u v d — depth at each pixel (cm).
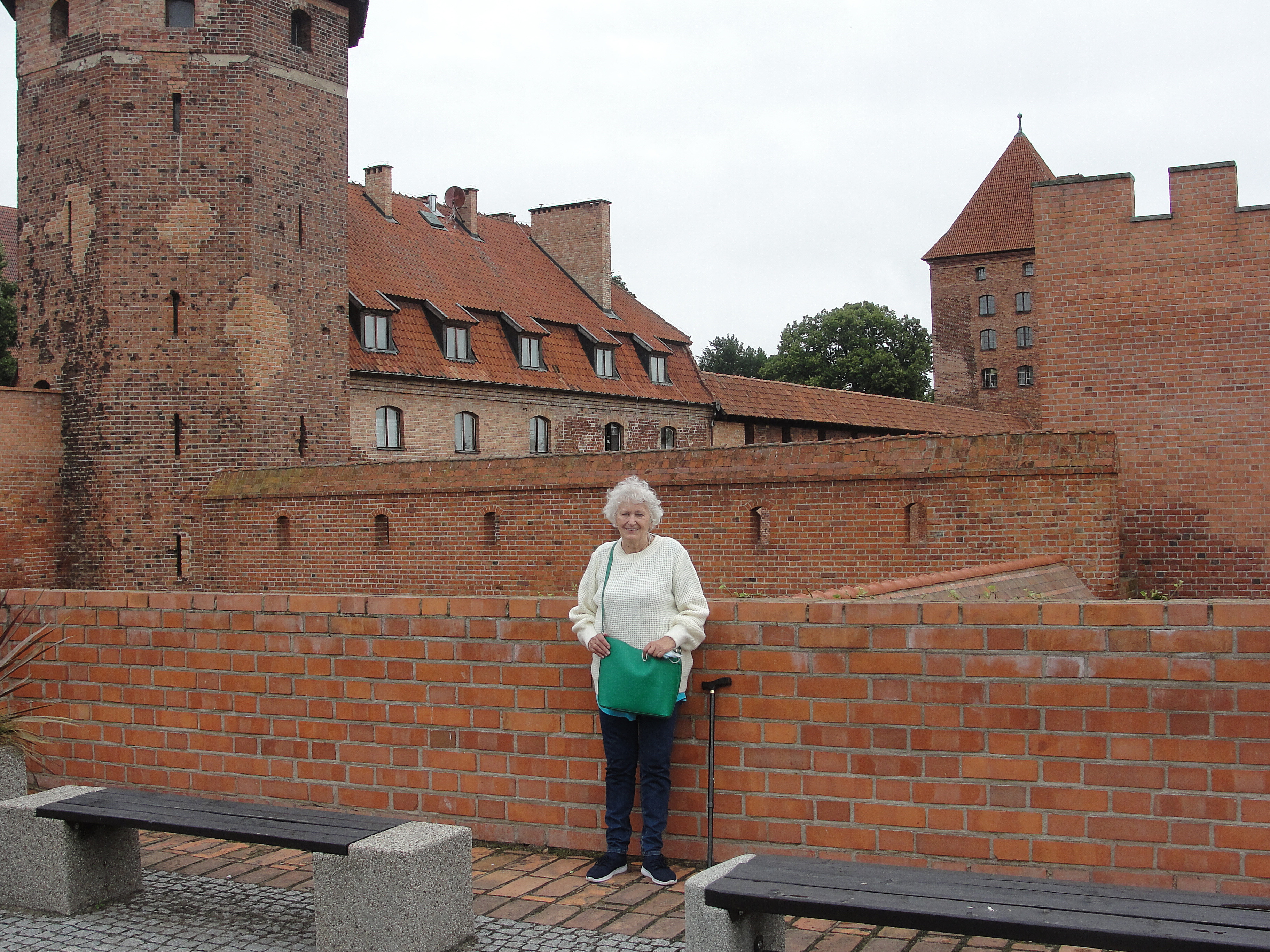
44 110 2675
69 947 546
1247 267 1872
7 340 3222
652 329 4384
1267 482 1864
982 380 7044
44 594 802
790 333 8544
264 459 2642
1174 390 1916
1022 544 1675
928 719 559
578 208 4372
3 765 707
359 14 2900
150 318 2592
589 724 638
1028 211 6975
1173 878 514
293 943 543
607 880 595
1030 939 380
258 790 725
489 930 538
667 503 2008
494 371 3519
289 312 2702
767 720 591
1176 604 517
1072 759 532
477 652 664
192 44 2606
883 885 430
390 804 686
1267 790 502
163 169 2598
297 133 2723
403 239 3694
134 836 621
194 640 748
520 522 2202
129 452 2586
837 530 1831
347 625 698
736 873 452
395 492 2341
